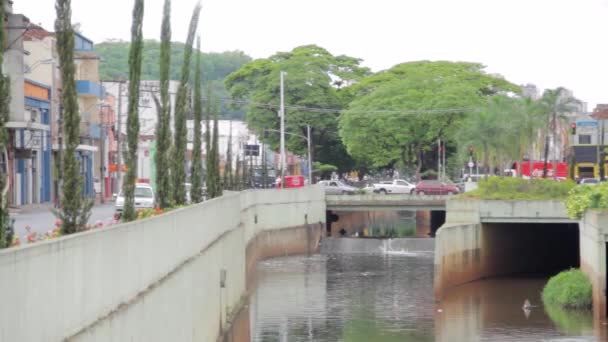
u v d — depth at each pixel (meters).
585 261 56.25
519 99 107.56
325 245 94.69
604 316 50.09
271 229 87.88
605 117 139.00
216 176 58.03
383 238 94.06
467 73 130.25
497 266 72.56
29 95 69.19
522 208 69.38
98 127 89.94
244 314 52.34
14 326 13.89
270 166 140.38
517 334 47.84
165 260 26.81
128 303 21.25
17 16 60.44
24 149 64.94
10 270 13.75
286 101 125.69
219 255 42.03
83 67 91.56
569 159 121.00
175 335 27.83
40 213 59.00
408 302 59.00
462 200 70.19
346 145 120.44
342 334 48.06
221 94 183.25
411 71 126.94
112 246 19.84
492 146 102.00
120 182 87.31
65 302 16.34
